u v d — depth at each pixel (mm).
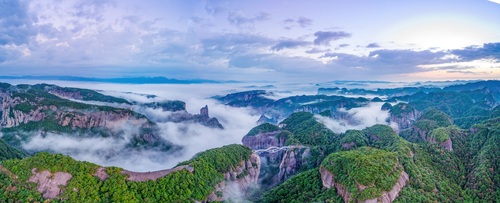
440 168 140875
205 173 130000
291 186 133625
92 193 99000
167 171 121188
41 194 95625
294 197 125688
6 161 102125
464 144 162000
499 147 142625
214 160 143750
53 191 96750
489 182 125062
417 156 143875
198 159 138250
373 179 107375
